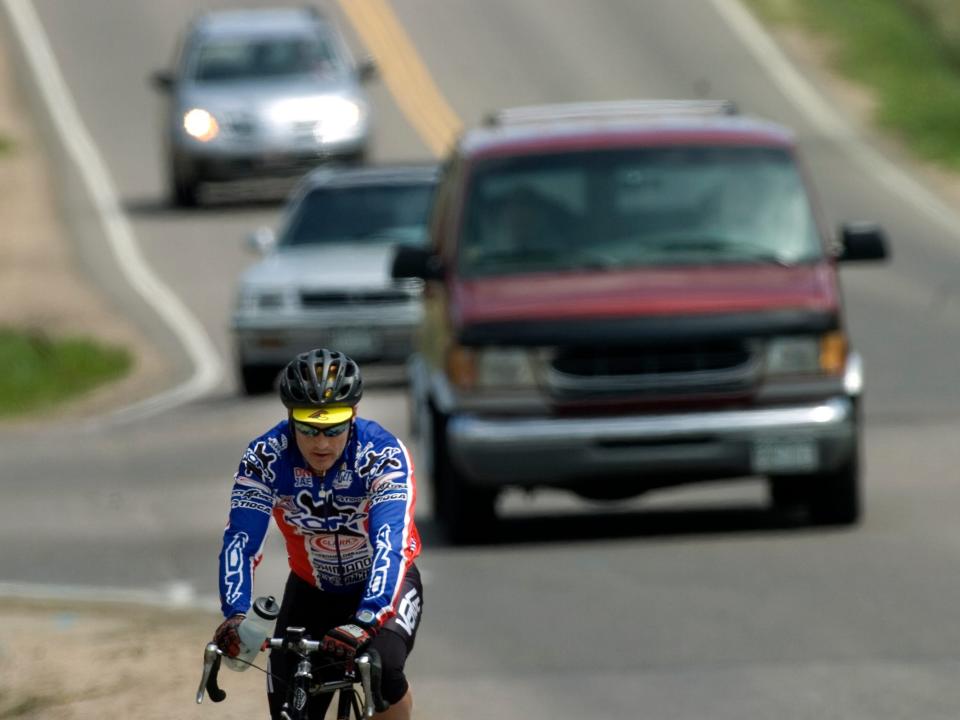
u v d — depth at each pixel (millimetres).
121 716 34219
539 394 47500
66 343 93562
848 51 176250
